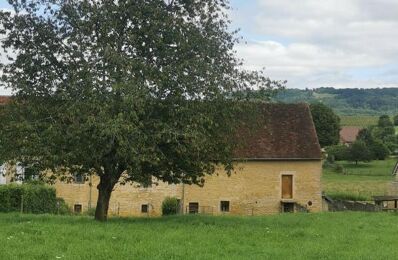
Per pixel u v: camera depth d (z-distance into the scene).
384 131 123.62
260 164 40.38
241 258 12.72
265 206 40.22
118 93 18.14
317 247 14.95
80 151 18.30
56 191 36.59
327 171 89.19
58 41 19.75
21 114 19.42
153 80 18.52
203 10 20.31
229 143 20.81
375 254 14.22
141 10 19.30
